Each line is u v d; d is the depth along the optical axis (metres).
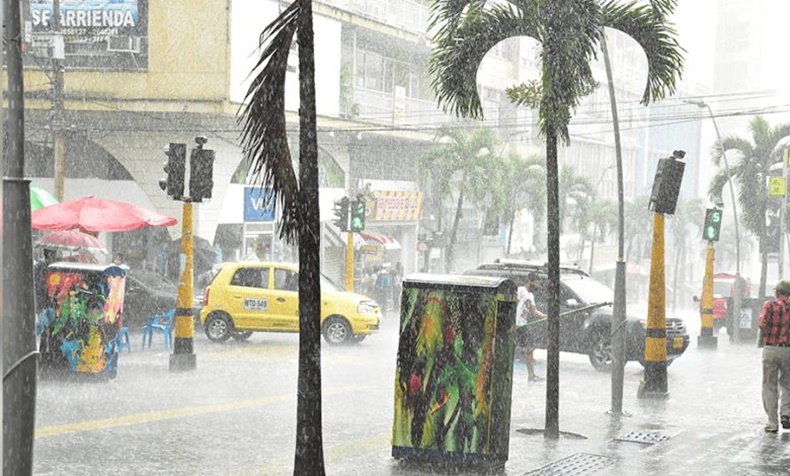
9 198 6.74
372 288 42.59
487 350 9.77
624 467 10.55
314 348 7.30
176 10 35.31
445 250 52.62
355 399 15.51
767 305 13.24
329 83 40.38
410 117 48.09
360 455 10.79
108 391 15.24
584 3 12.25
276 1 37.22
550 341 12.34
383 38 44.94
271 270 24.14
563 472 10.17
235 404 14.38
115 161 36.28
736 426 13.77
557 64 12.18
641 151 94.44
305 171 7.40
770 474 10.34
